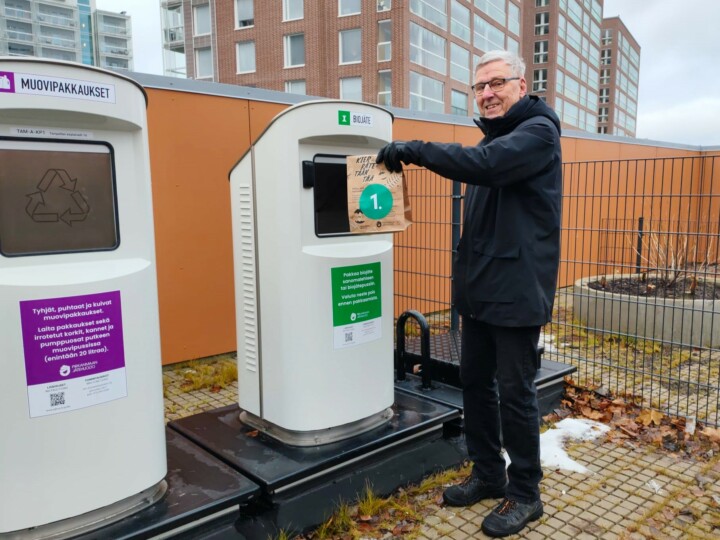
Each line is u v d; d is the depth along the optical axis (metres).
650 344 5.52
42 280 1.84
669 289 6.14
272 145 2.58
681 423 3.65
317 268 2.63
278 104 5.17
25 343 1.82
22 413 1.83
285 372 2.69
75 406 1.93
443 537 2.50
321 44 31.08
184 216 4.67
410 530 2.55
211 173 4.79
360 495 2.69
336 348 2.71
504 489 2.79
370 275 2.83
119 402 2.03
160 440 2.21
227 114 4.82
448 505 2.75
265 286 2.73
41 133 1.86
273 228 2.63
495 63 2.46
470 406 2.71
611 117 85.62
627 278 6.92
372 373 2.87
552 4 56.81
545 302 2.36
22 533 1.90
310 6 30.80
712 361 5.02
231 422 3.05
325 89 31.42
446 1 33.56
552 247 2.39
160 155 4.47
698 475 3.05
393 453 2.89
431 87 32.88
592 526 2.59
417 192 5.73
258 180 2.69
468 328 2.64
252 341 2.88
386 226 2.49
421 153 2.31
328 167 2.70
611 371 4.71
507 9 42.69
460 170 2.24
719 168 11.28
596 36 72.94
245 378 2.97
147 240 2.14
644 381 4.47
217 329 4.98
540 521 2.63
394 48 29.80
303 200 2.60
